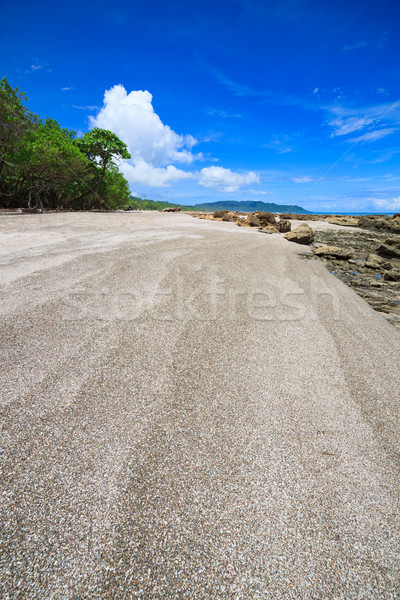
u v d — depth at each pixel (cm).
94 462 154
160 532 127
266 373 252
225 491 147
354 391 239
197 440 175
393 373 276
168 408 198
